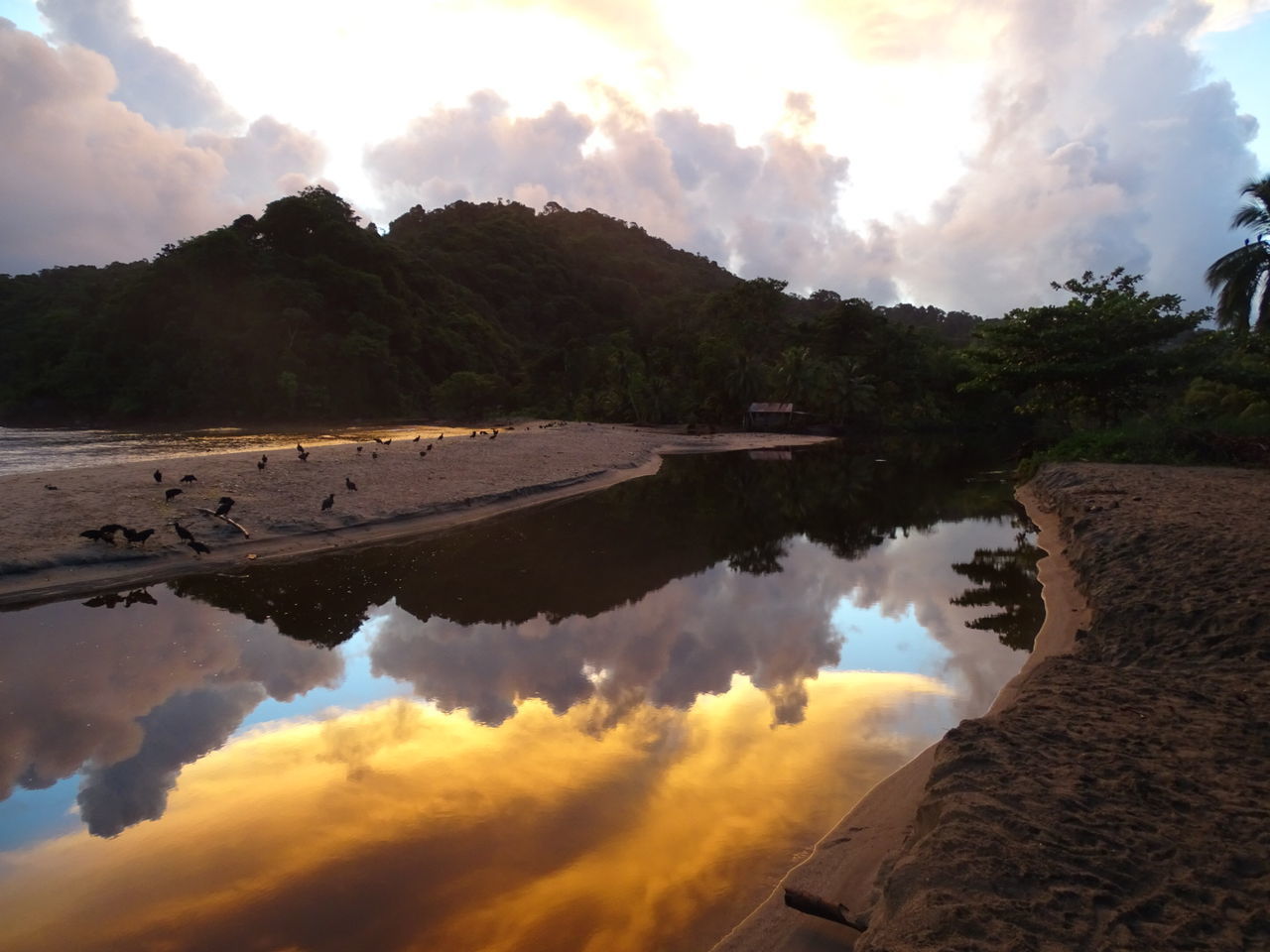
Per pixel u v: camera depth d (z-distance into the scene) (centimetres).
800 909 469
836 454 4919
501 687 895
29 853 566
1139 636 767
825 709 820
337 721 802
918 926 343
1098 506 1480
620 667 960
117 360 7631
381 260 9419
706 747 730
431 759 712
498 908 494
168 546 1484
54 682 901
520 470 2784
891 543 1798
